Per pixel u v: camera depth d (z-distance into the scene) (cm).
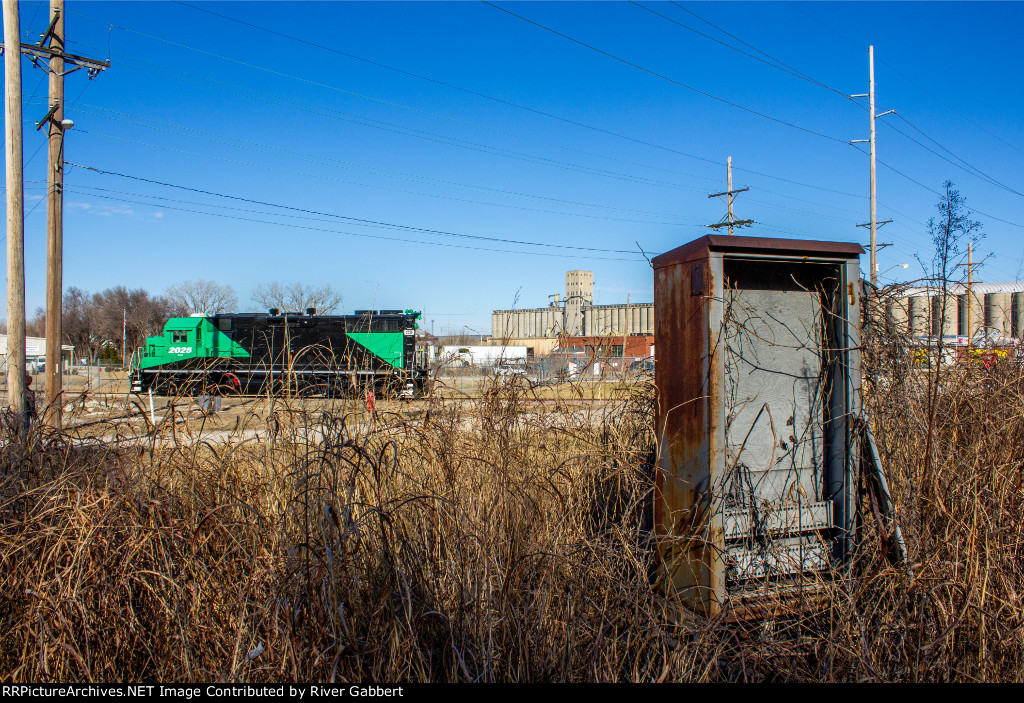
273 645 250
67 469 349
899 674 257
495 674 249
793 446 351
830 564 321
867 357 391
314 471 319
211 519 296
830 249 334
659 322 368
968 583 277
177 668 257
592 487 404
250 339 2189
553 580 275
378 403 411
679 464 338
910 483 336
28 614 249
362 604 258
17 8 973
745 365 347
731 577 326
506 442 365
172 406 392
